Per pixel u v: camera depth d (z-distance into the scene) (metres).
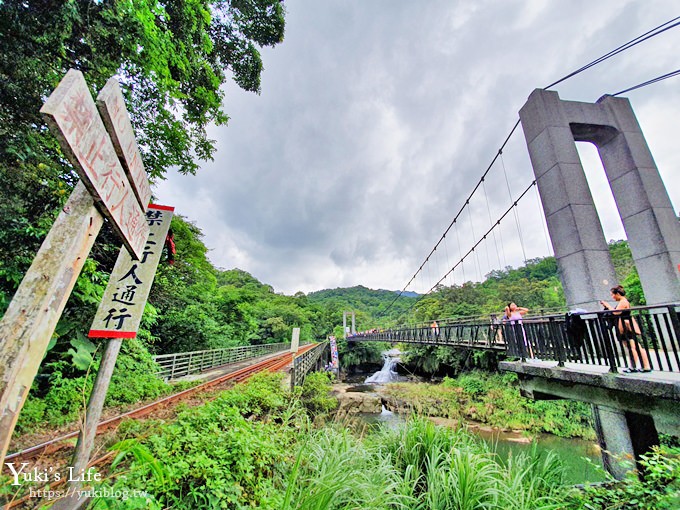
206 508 2.49
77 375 6.10
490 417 12.18
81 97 0.82
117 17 3.76
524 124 8.10
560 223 6.91
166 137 6.68
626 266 22.17
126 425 4.29
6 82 3.79
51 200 5.02
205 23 5.46
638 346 3.90
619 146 7.48
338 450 3.43
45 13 3.45
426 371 22.66
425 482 3.41
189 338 13.86
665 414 3.35
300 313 44.97
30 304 0.77
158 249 2.10
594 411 4.75
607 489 3.56
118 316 1.81
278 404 5.75
